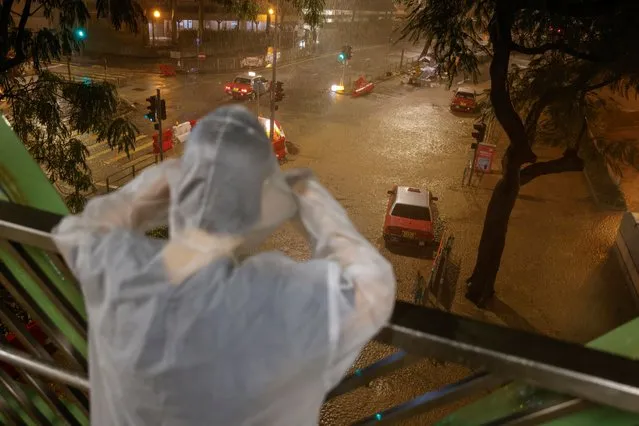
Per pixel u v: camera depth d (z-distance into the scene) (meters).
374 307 0.89
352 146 24.94
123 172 20.48
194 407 0.87
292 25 50.19
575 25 10.54
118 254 0.95
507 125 11.45
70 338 1.46
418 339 1.00
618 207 18.62
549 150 24.38
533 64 12.42
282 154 22.59
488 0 10.92
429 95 36.22
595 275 14.85
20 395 1.68
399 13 60.19
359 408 9.56
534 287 14.16
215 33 45.44
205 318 0.86
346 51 32.59
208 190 0.86
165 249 0.91
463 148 25.61
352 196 19.55
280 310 0.86
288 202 0.97
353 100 33.47
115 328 0.91
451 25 11.23
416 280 13.27
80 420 1.65
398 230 15.29
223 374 0.86
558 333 12.52
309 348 0.86
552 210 18.55
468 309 13.12
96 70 35.84
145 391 0.89
